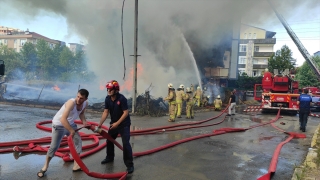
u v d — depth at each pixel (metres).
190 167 4.58
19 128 7.07
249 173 4.38
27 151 4.94
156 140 6.68
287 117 13.27
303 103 9.02
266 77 14.69
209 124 9.70
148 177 4.00
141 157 5.08
